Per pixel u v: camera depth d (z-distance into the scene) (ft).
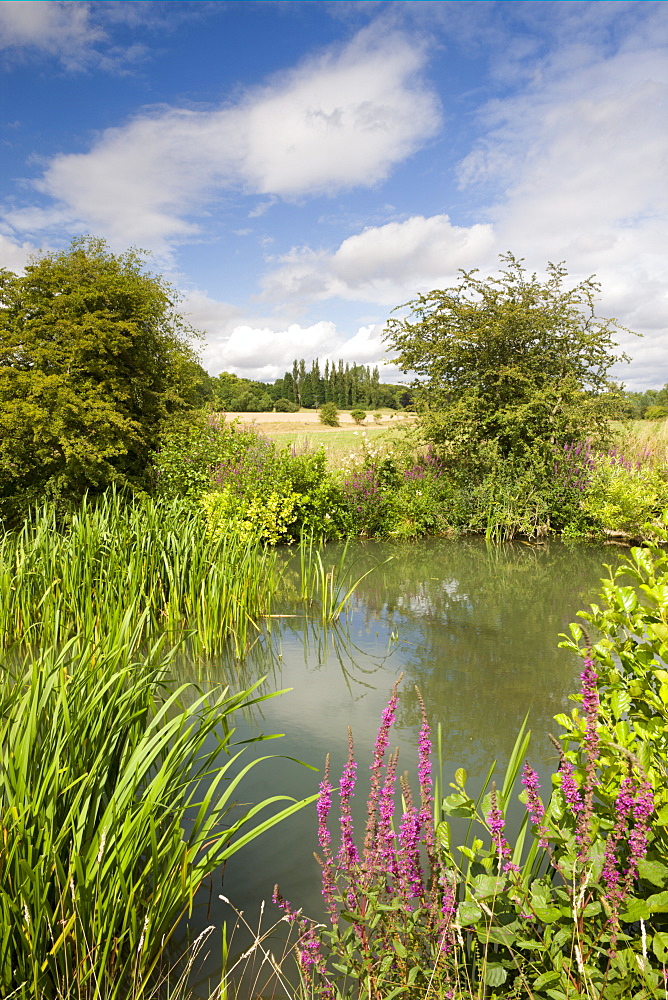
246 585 22.84
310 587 27.73
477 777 11.30
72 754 7.36
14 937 6.03
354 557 34.96
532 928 5.98
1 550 22.20
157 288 53.36
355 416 186.39
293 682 16.65
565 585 27.27
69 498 43.50
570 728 6.93
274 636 20.92
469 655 18.39
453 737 13.02
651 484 36.91
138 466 49.90
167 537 23.21
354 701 15.23
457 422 44.62
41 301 46.29
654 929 5.89
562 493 40.98
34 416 40.22
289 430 136.56
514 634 20.34
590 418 42.50
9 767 6.90
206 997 6.84
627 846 6.10
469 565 32.35
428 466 47.50
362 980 5.96
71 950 6.46
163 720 13.34
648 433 51.34
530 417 42.47
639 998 4.91
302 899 8.42
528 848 9.04
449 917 5.85
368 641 20.12
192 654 19.16
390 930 6.19
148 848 8.15
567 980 5.26
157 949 7.22
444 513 43.80
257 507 36.83
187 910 8.27
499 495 41.19
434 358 46.88
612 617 7.35
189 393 56.34
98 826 6.97
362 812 10.43
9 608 19.85
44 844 6.25
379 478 45.39
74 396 42.34
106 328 46.14
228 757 12.41
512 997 5.68
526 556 34.73
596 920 5.84
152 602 20.52
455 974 5.86
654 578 7.27
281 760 12.25
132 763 7.36
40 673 8.98
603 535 39.09
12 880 6.11
